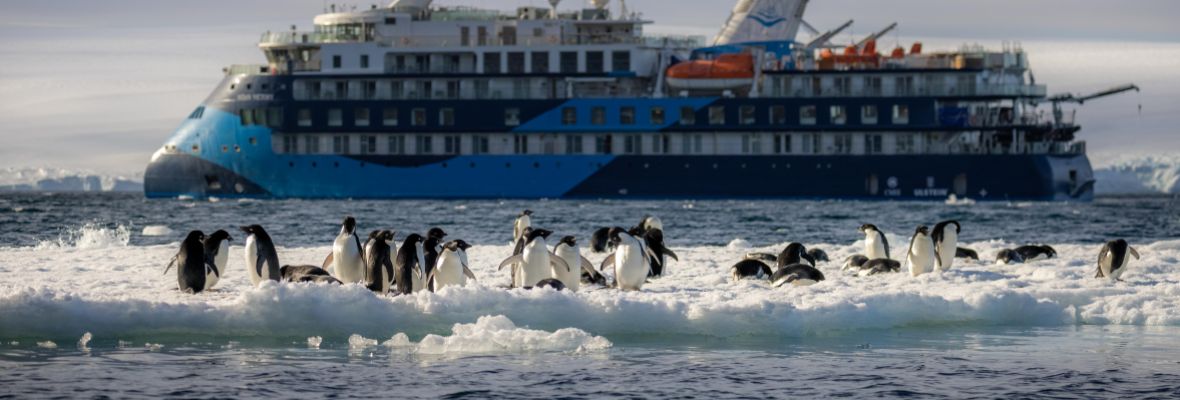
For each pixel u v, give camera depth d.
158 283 64.81
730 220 176.00
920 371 47.91
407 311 54.28
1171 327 58.03
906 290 62.94
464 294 54.72
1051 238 141.00
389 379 45.81
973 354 51.16
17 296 52.25
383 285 59.62
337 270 63.09
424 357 49.75
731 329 54.81
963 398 43.69
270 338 53.28
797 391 44.56
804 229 152.75
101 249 90.31
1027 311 59.59
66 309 52.34
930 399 43.62
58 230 148.62
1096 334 56.03
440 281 60.75
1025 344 53.47
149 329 52.97
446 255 60.34
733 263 80.94
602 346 52.06
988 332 56.56
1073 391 44.78
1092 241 135.38
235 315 53.28
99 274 69.81
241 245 109.06
